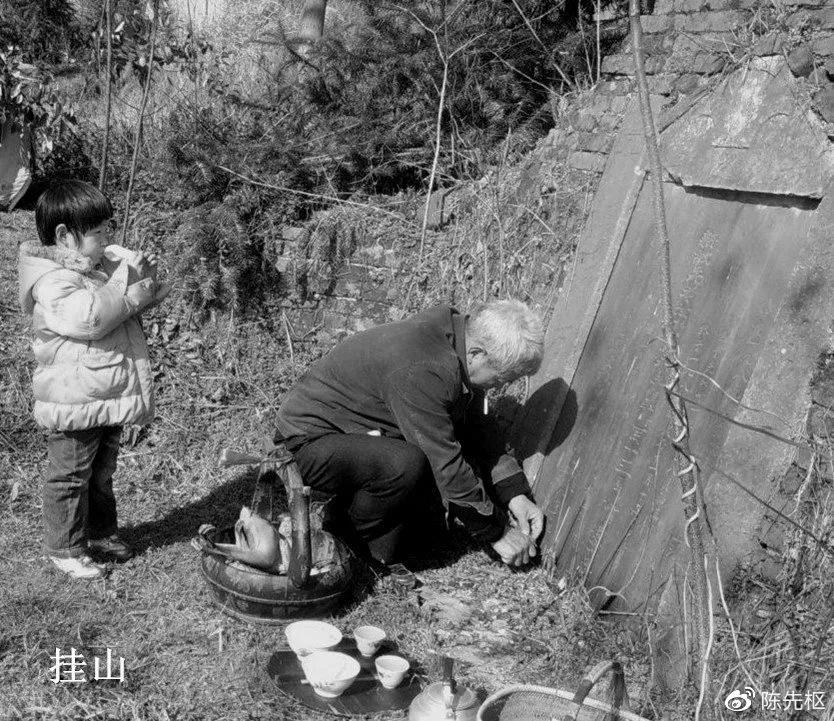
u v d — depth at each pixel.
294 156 5.95
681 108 3.84
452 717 2.85
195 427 5.02
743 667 2.78
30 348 5.19
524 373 3.67
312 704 3.02
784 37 3.36
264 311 5.71
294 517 3.40
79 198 3.35
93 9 6.72
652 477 3.42
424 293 5.25
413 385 3.60
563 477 3.94
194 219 5.74
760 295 3.18
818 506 2.81
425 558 4.09
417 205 5.57
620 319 3.86
